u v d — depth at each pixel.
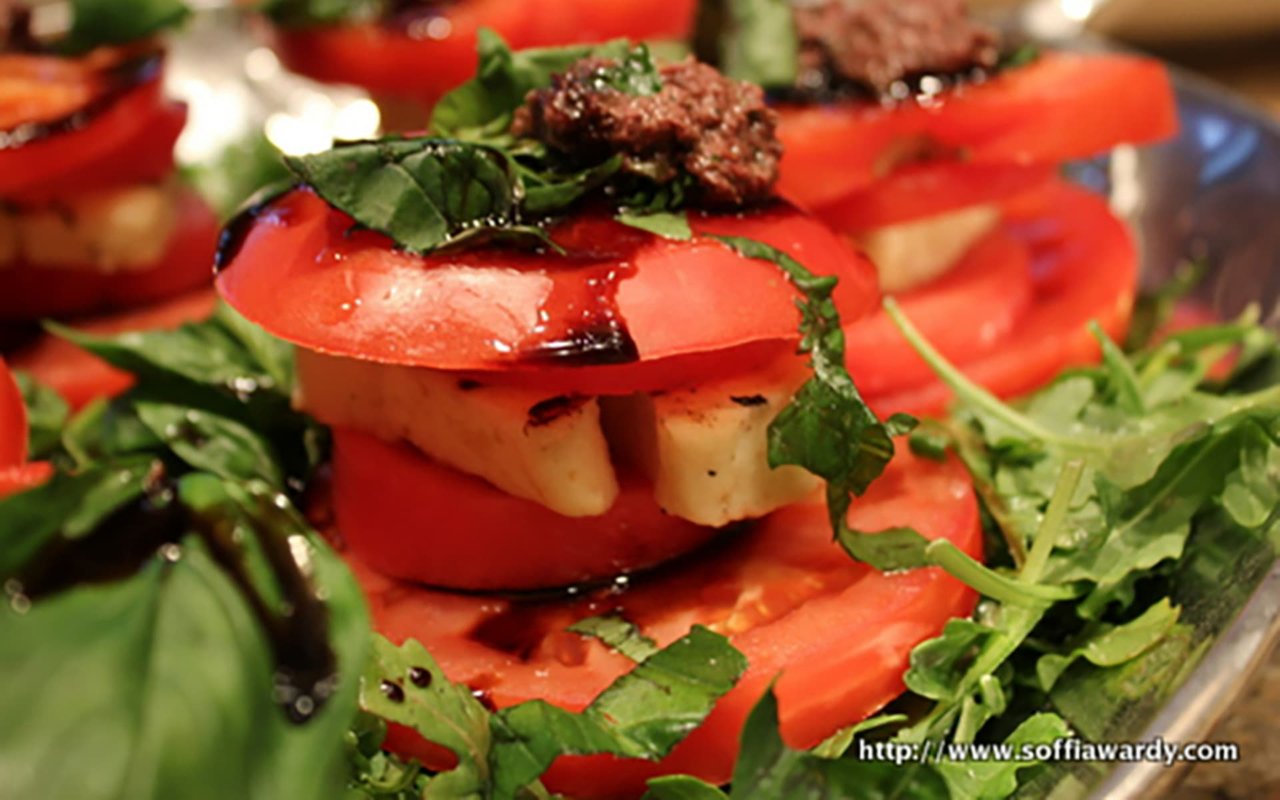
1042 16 0.43
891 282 0.31
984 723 0.25
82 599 0.21
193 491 0.21
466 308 0.23
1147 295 0.34
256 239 0.25
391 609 0.26
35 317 0.34
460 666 0.24
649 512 0.25
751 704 0.24
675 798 0.23
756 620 0.25
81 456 0.29
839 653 0.24
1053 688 0.25
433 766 0.24
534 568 0.25
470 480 0.25
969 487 0.26
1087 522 0.26
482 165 0.24
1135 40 0.56
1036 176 0.31
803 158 0.29
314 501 0.28
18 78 0.33
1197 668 0.24
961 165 0.31
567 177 0.24
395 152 0.24
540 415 0.24
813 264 0.24
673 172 0.24
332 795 0.20
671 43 0.35
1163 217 0.36
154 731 0.20
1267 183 0.34
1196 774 0.27
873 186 0.30
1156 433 0.27
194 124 0.47
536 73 0.26
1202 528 0.26
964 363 0.30
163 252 0.35
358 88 0.39
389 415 0.25
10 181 0.31
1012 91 0.30
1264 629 0.24
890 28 0.31
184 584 0.21
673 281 0.23
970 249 0.32
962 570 0.24
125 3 0.35
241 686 0.20
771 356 0.25
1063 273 0.32
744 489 0.25
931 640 0.24
